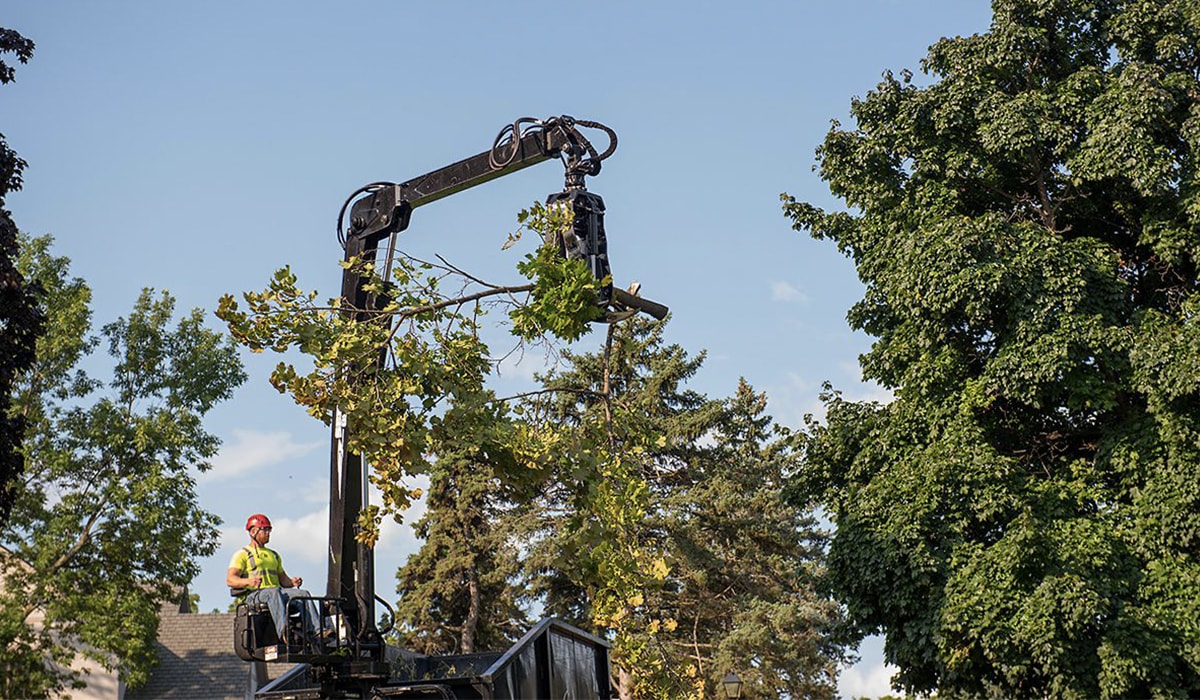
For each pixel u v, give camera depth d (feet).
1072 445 80.07
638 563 37.29
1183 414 69.36
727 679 79.00
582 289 33.24
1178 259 74.49
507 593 164.04
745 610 152.35
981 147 81.46
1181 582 67.67
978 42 81.51
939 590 72.59
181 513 107.45
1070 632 66.54
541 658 37.04
